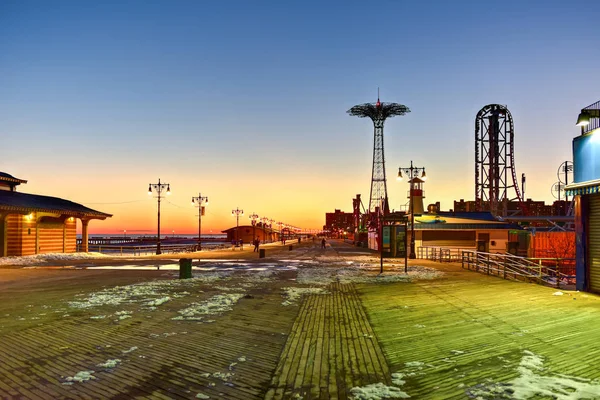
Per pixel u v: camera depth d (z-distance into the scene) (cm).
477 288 1600
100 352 764
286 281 1861
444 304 1252
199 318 1059
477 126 6731
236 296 1416
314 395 562
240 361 711
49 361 712
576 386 580
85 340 848
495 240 3519
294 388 588
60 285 1734
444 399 543
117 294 1470
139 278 2008
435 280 1875
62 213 3694
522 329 923
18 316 1087
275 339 853
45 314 1112
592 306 1200
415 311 1145
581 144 1442
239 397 559
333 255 4159
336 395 561
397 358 720
